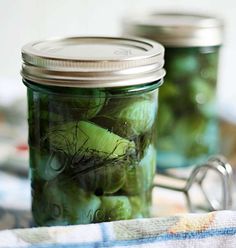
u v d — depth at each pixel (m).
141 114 0.42
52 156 0.42
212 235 0.39
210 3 0.84
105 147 0.41
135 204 0.43
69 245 0.37
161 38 0.54
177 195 0.53
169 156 0.57
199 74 0.56
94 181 0.41
